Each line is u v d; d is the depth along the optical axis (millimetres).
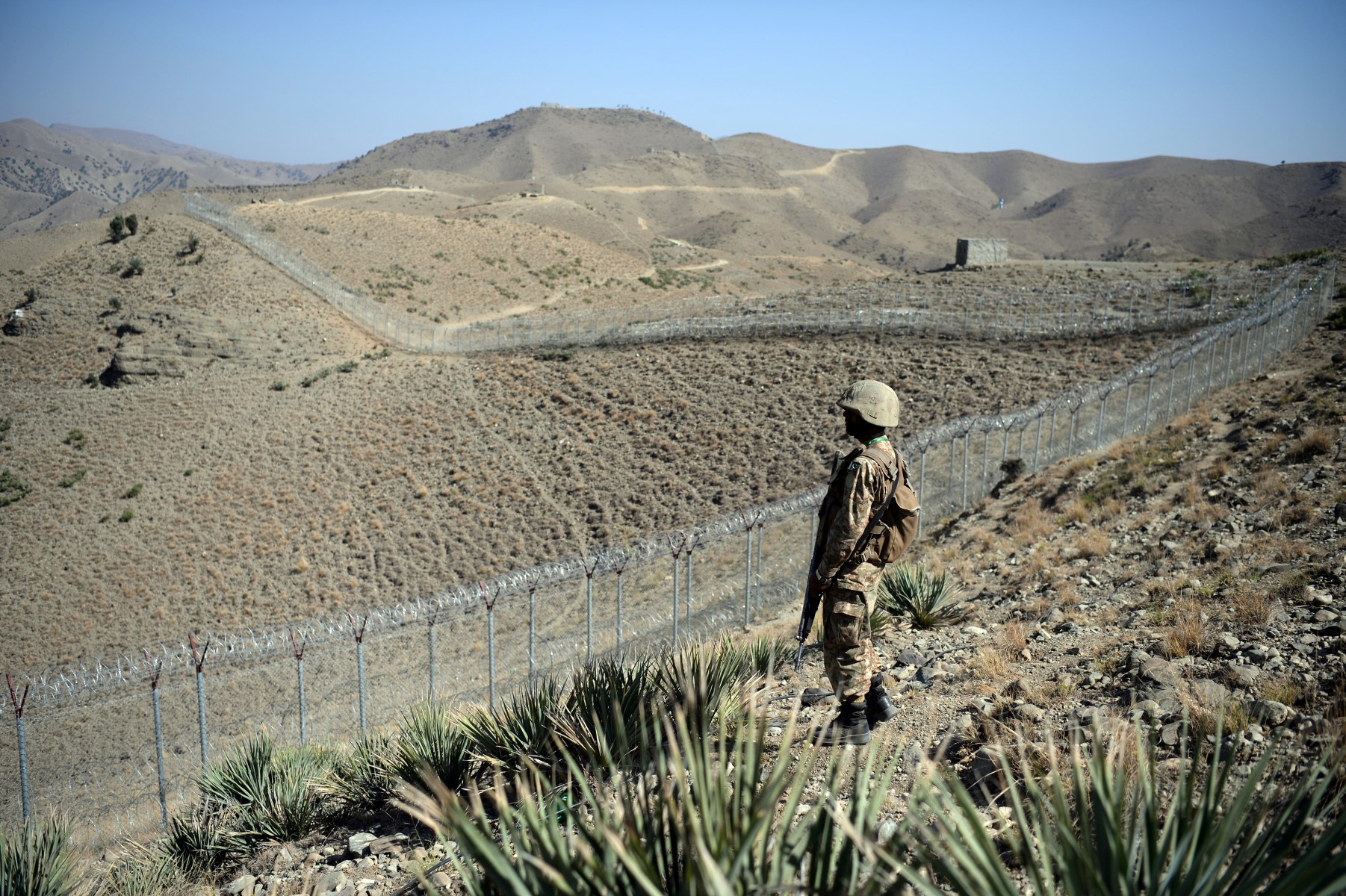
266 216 117125
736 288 147250
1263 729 4422
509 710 6156
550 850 2262
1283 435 15617
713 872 1861
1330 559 7988
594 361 55625
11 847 5633
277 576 40688
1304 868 1979
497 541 39531
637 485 41031
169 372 69562
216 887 6211
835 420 40906
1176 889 2193
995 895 2047
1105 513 14312
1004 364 40875
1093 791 2326
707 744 2555
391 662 26688
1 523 49594
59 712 28188
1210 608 7340
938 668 6988
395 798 6445
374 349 74312
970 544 16453
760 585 21016
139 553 44656
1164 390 27109
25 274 94062
